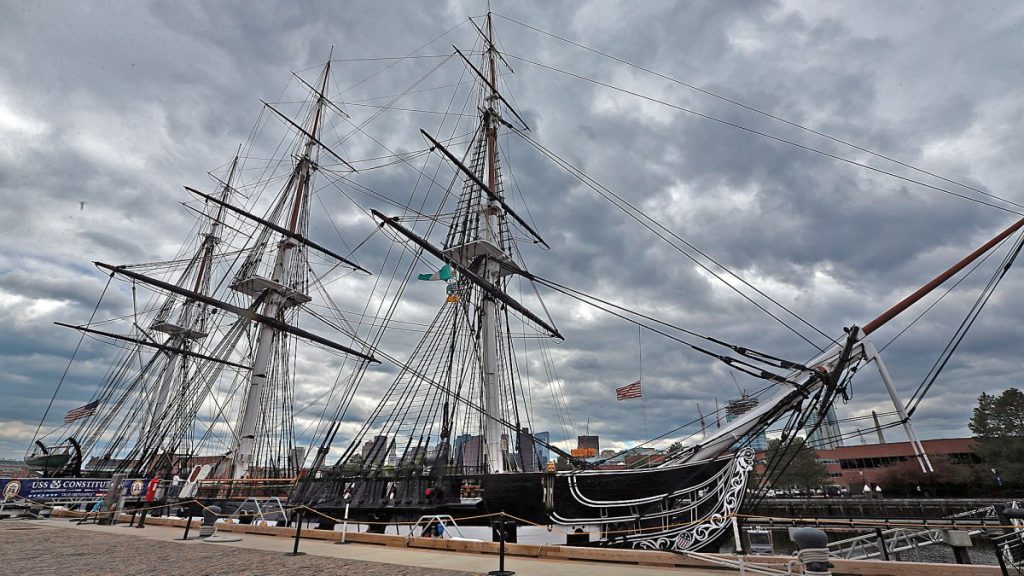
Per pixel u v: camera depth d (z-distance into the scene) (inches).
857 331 627.2
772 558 423.5
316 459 1005.2
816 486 2812.5
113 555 481.4
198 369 1894.7
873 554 756.6
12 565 416.5
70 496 1063.0
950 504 1831.9
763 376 662.5
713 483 593.3
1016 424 2196.1
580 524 631.2
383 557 483.5
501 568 375.9
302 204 2001.7
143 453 1749.5
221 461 1572.3
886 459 2960.1
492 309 1107.3
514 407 1111.0
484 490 700.0
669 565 426.9
